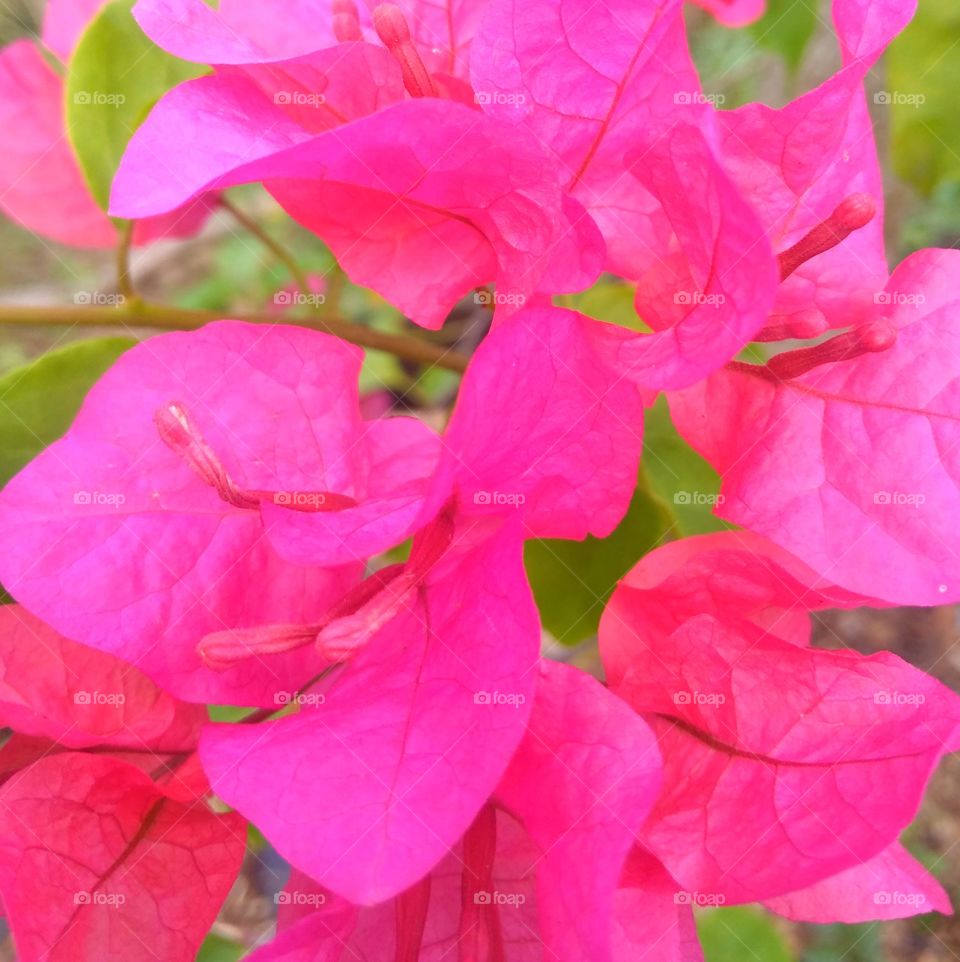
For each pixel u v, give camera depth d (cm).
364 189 11
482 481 10
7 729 13
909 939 30
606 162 11
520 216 11
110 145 15
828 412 12
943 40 17
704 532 17
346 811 9
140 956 11
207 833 11
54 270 41
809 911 11
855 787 10
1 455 14
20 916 10
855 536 11
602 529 11
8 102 17
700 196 10
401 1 12
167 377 11
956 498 11
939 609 34
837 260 13
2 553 10
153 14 10
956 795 31
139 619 11
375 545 9
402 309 12
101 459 11
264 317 16
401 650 10
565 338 9
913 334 12
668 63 11
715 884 10
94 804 11
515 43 11
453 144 10
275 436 11
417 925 10
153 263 41
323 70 11
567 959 9
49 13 16
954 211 32
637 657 11
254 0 13
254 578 11
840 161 12
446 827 9
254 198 40
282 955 9
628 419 10
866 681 10
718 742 11
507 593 10
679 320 11
